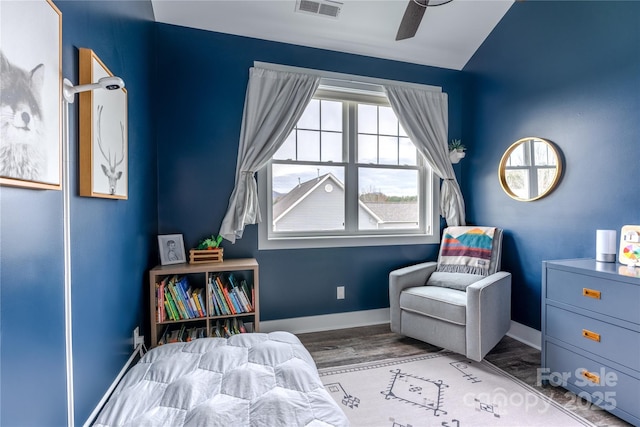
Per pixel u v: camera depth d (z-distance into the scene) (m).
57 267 1.07
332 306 2.96
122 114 1.64
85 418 1.27
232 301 2.35
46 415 0.99
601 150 2.08
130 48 1.85
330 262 2.96
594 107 2.12
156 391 1.34
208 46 2.64
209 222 2.66
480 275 2.67
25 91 0.85
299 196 2.96
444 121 3.28
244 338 1.83
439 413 1.71
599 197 2.09
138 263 2.01
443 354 2.41
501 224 2.89
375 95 3.11
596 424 1.61
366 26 2.77
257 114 2.70
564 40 2.32
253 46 2.74
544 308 2.02
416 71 3.23
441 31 2.92
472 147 3.24
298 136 2.95
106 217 1.49
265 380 1.38
